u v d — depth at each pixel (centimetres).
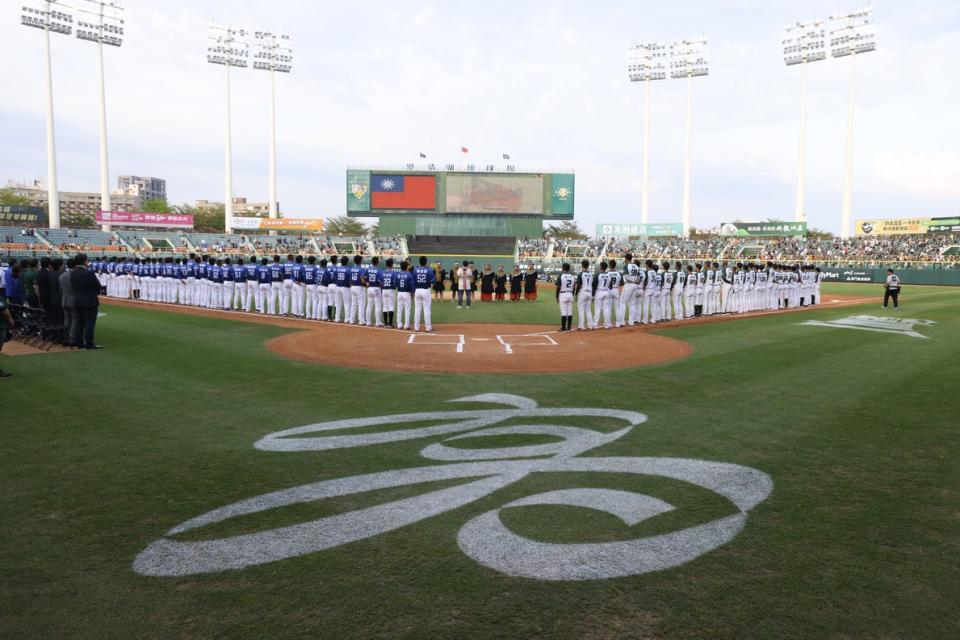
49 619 366
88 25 5822
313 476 608
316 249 6594
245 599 388
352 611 373
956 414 852
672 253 6550
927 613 375
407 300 1927
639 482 596
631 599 390
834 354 1387
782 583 410
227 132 6831
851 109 6244
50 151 5831
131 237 6366
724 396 968
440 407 891
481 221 6341
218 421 805
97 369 1168
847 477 610
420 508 532
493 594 395
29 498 550
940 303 2962
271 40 6750
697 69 6575
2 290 1233
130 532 484
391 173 5988
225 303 2570
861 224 8112
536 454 679
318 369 1185
